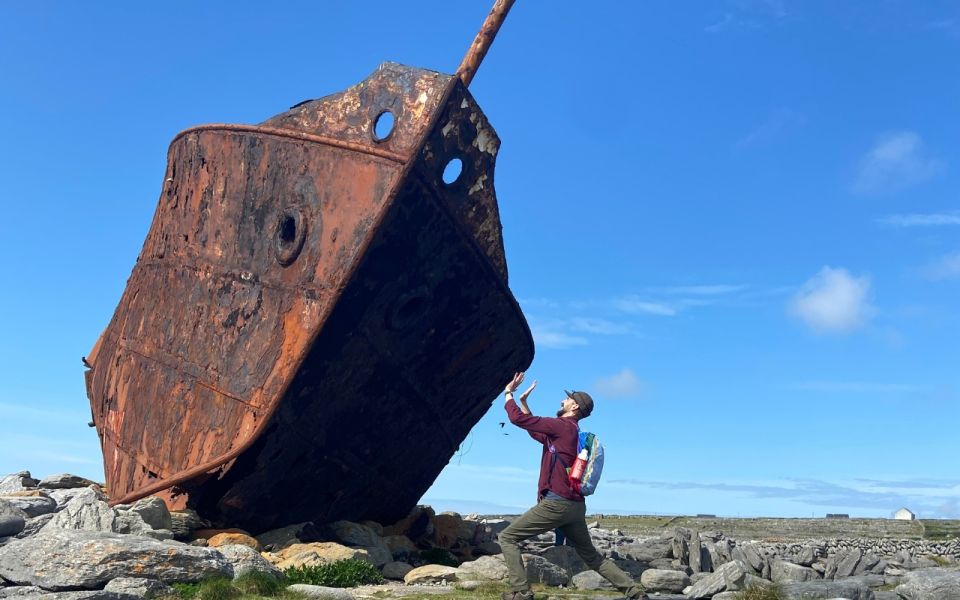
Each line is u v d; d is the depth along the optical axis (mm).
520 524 6387
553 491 6324
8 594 6031
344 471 10078
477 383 10812
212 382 9773
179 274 11078
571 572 9727
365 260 8633
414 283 9086
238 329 9664
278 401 8914
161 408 10672
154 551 6582
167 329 11055
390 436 10312
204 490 9422
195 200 11047
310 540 9812
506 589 7438
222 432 9398
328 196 9008
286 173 9531
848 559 10250
